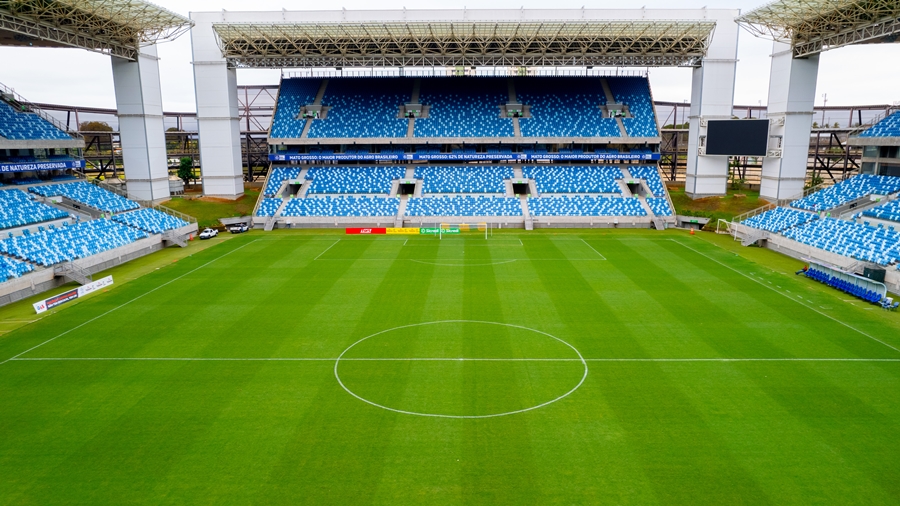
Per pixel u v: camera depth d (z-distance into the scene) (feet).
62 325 108.17
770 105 222.89
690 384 81.46
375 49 249.55
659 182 245.45
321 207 230.27
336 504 55.36
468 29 225.76
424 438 67.41
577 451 64.39
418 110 269.23
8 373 86.58
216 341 99.25
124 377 84.84
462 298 124.26
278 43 242.78
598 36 234.17
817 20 189.47
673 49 241.35
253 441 66.85
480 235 204.64
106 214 189.26
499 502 55.57
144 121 217.56
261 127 349.61
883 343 96.89
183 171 302.86
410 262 160.45
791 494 56.54
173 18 195.83
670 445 65.41
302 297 125.70
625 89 278.26
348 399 77.41
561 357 91.61
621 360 90.17
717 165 242.17
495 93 277.23
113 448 65.57
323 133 257.96
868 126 205.05
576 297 124.77
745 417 71.77
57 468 61.67
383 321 109.40
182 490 57.62
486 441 66.64
